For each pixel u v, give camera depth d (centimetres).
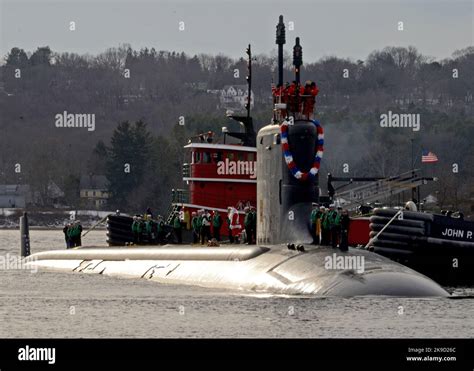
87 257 14238
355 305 8912
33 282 12169
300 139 10181
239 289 10094
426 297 9288
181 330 8219
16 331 8400
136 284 11475
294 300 9225
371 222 11694
